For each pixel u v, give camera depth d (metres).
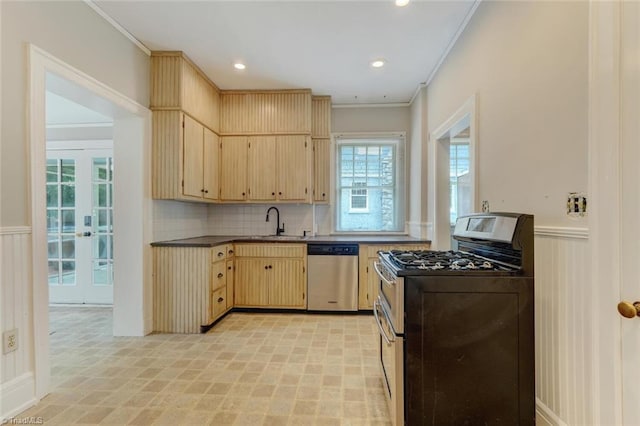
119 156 2.95
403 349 1.48
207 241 3.31
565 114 1.43
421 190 3.77
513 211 1.86
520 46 1.78
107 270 4.02
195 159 3.36
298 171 3.98
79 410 1.82
